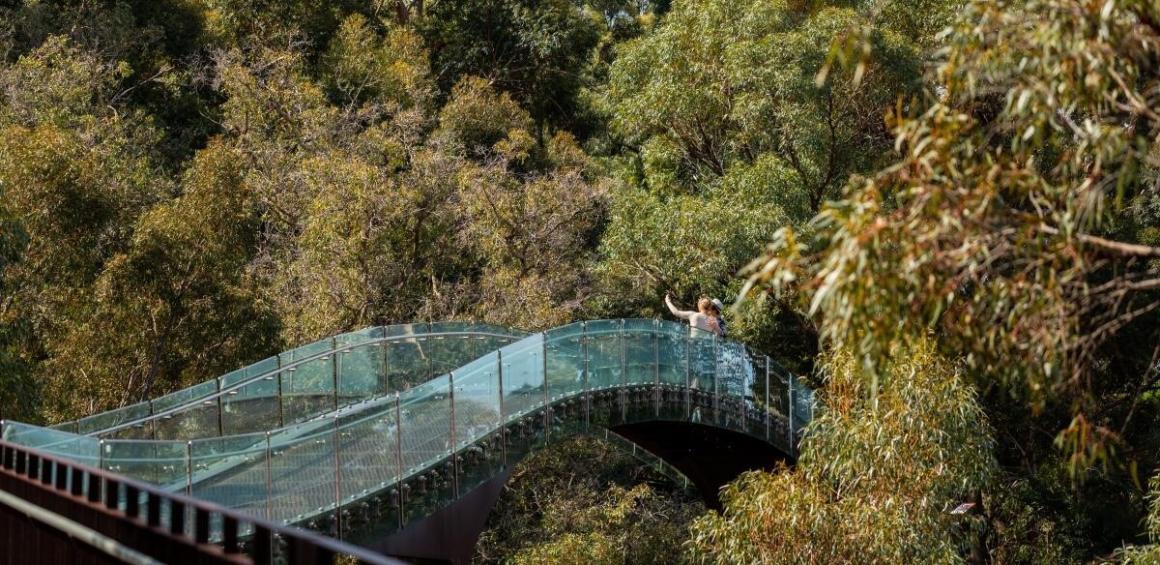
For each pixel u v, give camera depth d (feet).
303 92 106.73
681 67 88.12
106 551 22.80
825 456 53.16
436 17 142.61
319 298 85.40
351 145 101.04
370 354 59.00
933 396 51.96
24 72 97.40
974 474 53.78
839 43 21.40
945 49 22.52
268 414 51.70
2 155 69.67
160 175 101.81
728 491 53.93
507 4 138.21
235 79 105.29
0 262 57.06
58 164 69.26
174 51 125.59
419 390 48.03
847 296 20.08
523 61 140.56
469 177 96.58
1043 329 21.33
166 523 36.24
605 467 92.27
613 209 91.40
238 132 107.14
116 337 70.64
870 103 83.66
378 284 88.07
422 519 47.67
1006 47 21.77
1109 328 22.50
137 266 70.85
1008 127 22.79
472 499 51.08
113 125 98.32
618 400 61.21
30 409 56.08
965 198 20.42
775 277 21.22
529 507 87.56
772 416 70.54
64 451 33.47
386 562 15.49
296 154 99.71
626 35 153.89
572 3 150.61
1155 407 84.02
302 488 41.70
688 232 81.56
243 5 131.75
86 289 70.38
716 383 67.41
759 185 80.38
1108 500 83.97
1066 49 20.80
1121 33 20.86
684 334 65.98
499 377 53.11
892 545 49.70
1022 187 21.26
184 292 72.79
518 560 76.69
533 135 134.82
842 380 53.98
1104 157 21.45
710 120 89.76
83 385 69.56
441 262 95.35
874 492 52.29
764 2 82.43
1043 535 85.87
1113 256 22.03
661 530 83.25
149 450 36.24
